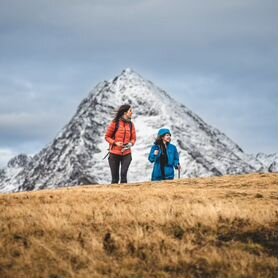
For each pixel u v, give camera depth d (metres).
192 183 26.27
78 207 18.64
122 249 14.89
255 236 15.46
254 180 26.16
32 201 20.28
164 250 14.68
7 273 13.76
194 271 13.80
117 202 19.78
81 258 14.42
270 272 13.53
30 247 15.05
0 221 17.08
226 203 18.92
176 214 17.33
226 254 14.35
